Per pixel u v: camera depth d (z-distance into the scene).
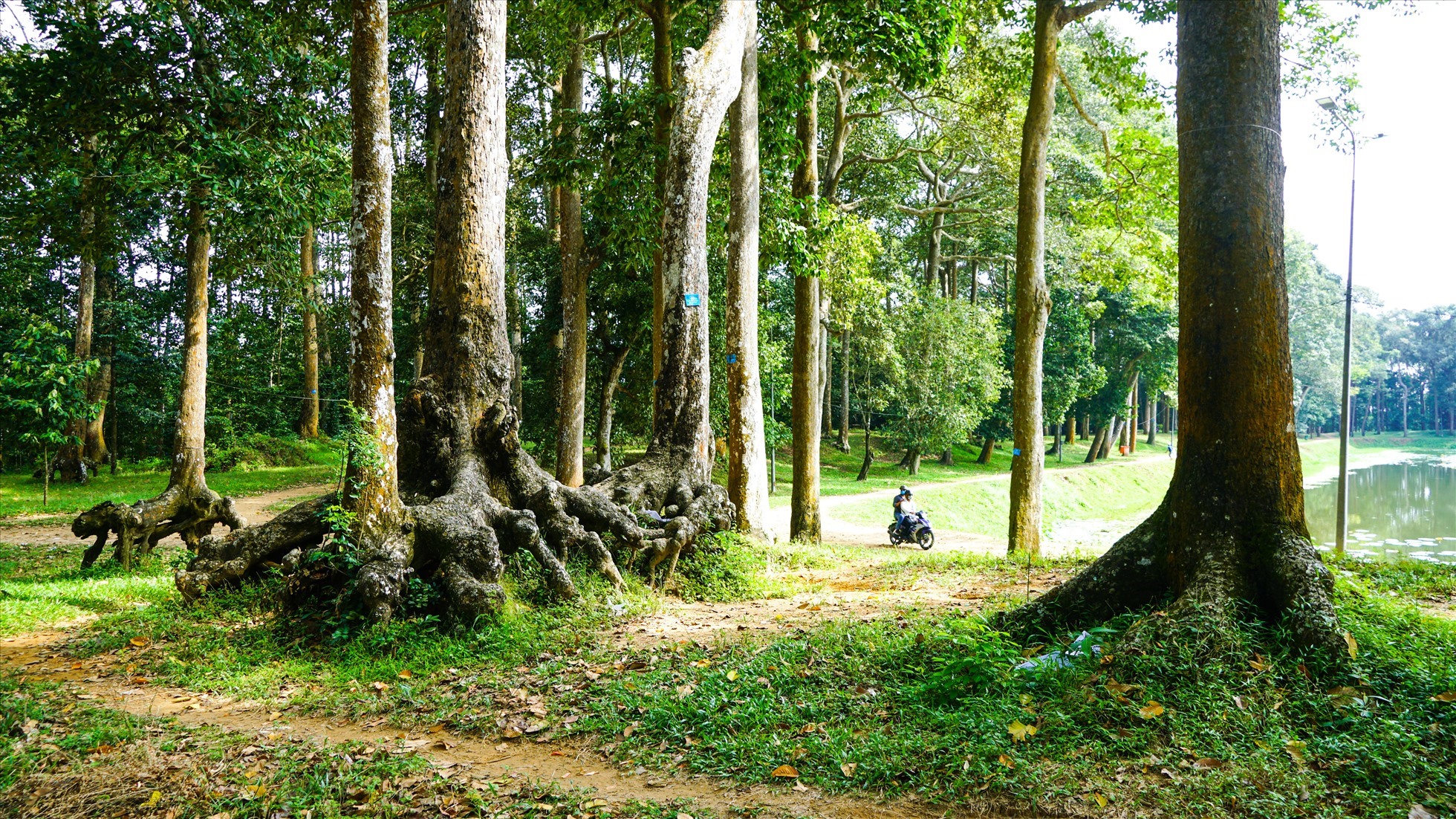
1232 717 4.57
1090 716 4.70
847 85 23.94
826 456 43.66
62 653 7.83
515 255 28.83
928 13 15.20
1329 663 4.91
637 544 10.17
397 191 27.84
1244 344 5.76
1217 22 5.93
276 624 8.27
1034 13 16.75
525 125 26.03
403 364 35.41
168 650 7.75
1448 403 93.25
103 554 14.14
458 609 8.16
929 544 19.56
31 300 29.89
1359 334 75.12
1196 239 5.98
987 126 22.09
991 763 4.40
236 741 5.42
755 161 15.01
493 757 5.18
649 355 26.91
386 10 9.19
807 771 4.60
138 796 4.57
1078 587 6.39
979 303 49.16
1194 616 5.25
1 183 13.65
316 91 14.55
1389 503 35.41
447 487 9.74
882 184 33.72
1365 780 3.96
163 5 12.07
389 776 4.77
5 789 4.55
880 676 5.89
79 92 12.19
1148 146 17.48
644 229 16.91
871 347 35.72
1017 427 14.89
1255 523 5.64
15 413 13.59
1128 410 49.22
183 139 12.43
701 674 6.20
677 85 12.20
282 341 41.44
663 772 4.81
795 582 11.24
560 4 18.69
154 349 34.56
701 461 12.12
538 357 28.56
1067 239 30.39
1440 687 4.64
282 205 12.64
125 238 14.91
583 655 7.20
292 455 34.34
